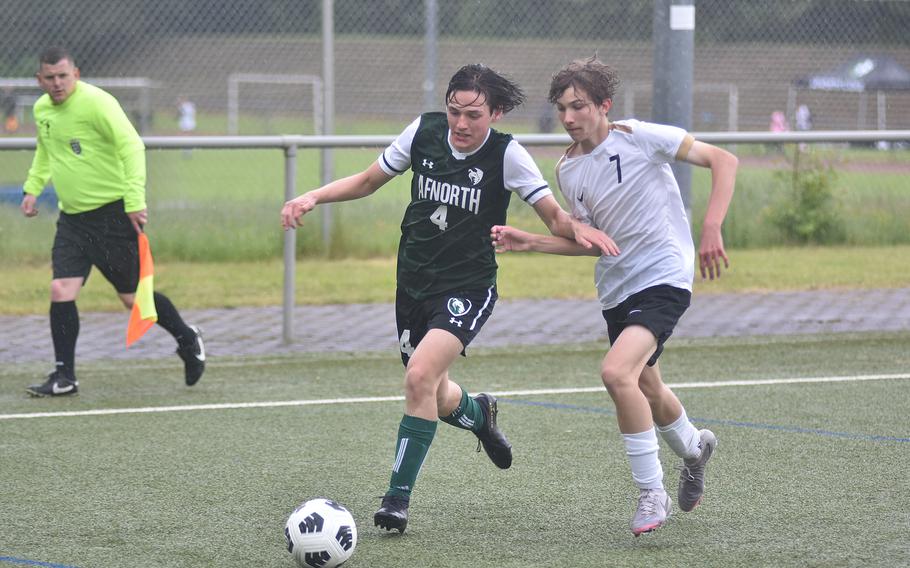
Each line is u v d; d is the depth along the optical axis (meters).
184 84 76.56
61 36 49.75
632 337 16.64
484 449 19.88
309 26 51.59
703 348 32.47
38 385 27.25
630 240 17.19
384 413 25.11
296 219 17.83
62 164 26.14
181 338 26.91
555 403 25.95
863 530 17.03
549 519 17.70
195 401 26.19
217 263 44.16
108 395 26.78
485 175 17.25
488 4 52.19
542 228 46.34
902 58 75.69
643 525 16.28
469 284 17.59
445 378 18.34
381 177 18.17
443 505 18.45
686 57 37.62
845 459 21.14
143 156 26.25
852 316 36.91
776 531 17.03
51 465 20.86
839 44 54.97
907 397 26.44
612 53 60.28
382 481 19.94
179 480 19.92
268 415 24.89
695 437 17.59
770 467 20.66
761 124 80.44
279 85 82.25
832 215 48.81
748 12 54.06
